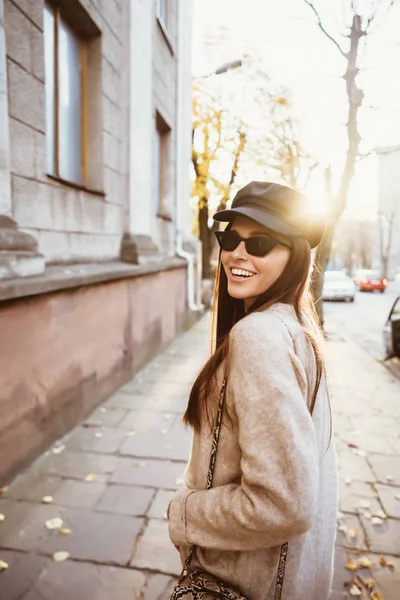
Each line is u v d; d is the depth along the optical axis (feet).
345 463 12.35
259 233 3.18
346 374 23.07
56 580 7.55
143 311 22.77
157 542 8.59
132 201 21.80
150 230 24.98
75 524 9.12
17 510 9.57
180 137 34.17
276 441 2.56
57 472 11.32
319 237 3.37
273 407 2.58
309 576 3.16
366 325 45.78
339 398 18.71
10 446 10.70
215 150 49.85
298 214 3.13
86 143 18.13
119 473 11.36
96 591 7.33
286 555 2.98
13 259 10.50
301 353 2.95
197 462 3.30
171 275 30.09
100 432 14.05
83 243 16.78
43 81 13.19
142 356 22.80
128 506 9.82
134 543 8.54
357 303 74.02
